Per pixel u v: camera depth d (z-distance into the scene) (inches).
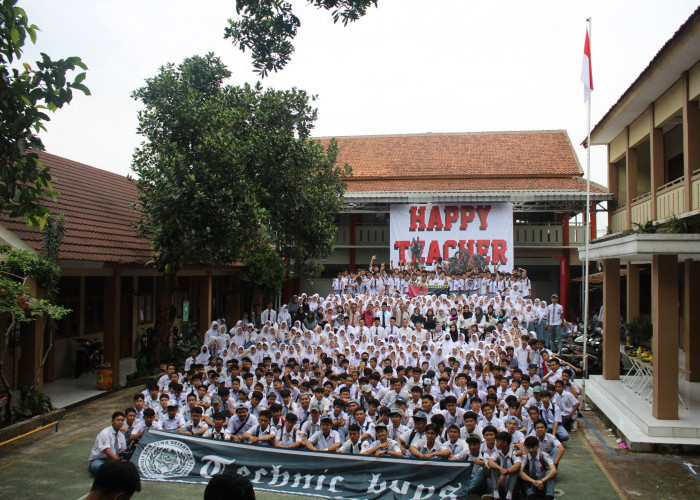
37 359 523.2
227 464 350.6
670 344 450.0
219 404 420.8
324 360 543.5
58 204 634.8
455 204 1027.9
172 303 675.4
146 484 346.0
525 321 754.8
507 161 1187.3
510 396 388.8
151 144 593.9
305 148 666.2
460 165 1186.0
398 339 680.4
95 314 750.5
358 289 920.9
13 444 421.4
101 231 644.1
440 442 344.5
